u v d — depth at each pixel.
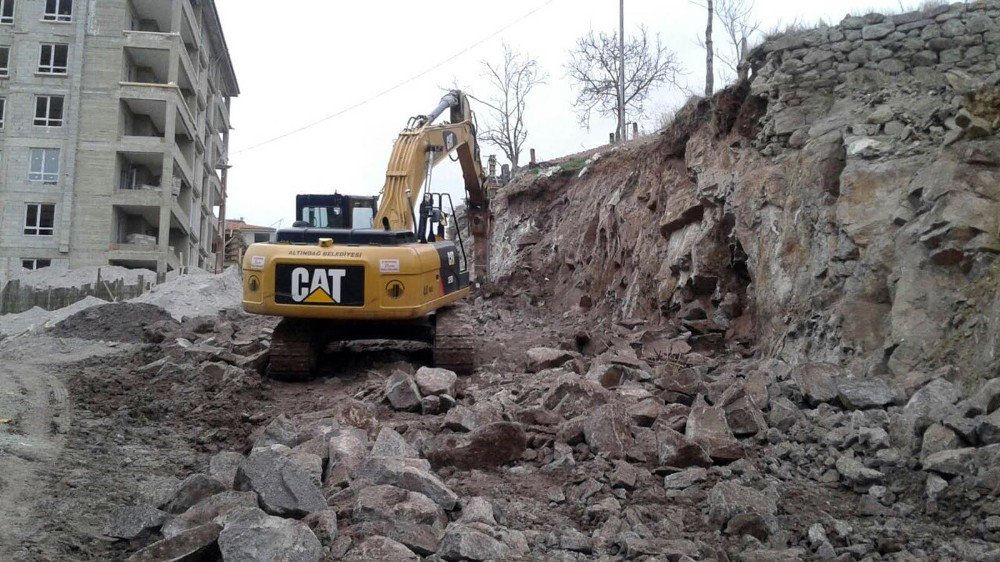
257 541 4.95
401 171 13.13
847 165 10.69
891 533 5.70
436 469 7.31
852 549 5.50
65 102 36.34
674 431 7.27
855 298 9.70
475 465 7.35
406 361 12.48
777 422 8.04
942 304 8.75
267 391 10.66
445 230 14.09
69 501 6.11
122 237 38.00
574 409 8.55
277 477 5.88
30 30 36.44
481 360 12.69
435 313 12.27
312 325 11.49
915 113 10.86
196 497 6.02
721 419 7.70
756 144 13.12
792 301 11.04
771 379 9.14
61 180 36.06
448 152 15.72
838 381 8.63
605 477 6.89
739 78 14.10
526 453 7.51
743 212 12.78
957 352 8.30
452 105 18.86
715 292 13.91
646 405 8.25
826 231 10.72
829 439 7.46
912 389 8.12
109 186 36.50
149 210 37.78
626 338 14.08
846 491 6.72
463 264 13.25
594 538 5.73
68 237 35.81
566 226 25.42
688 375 9.38
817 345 10.14
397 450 7.19
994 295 8.18
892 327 8.99
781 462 7.29
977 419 6.79
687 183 16.22
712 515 6.06
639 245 18.11
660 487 6.74
